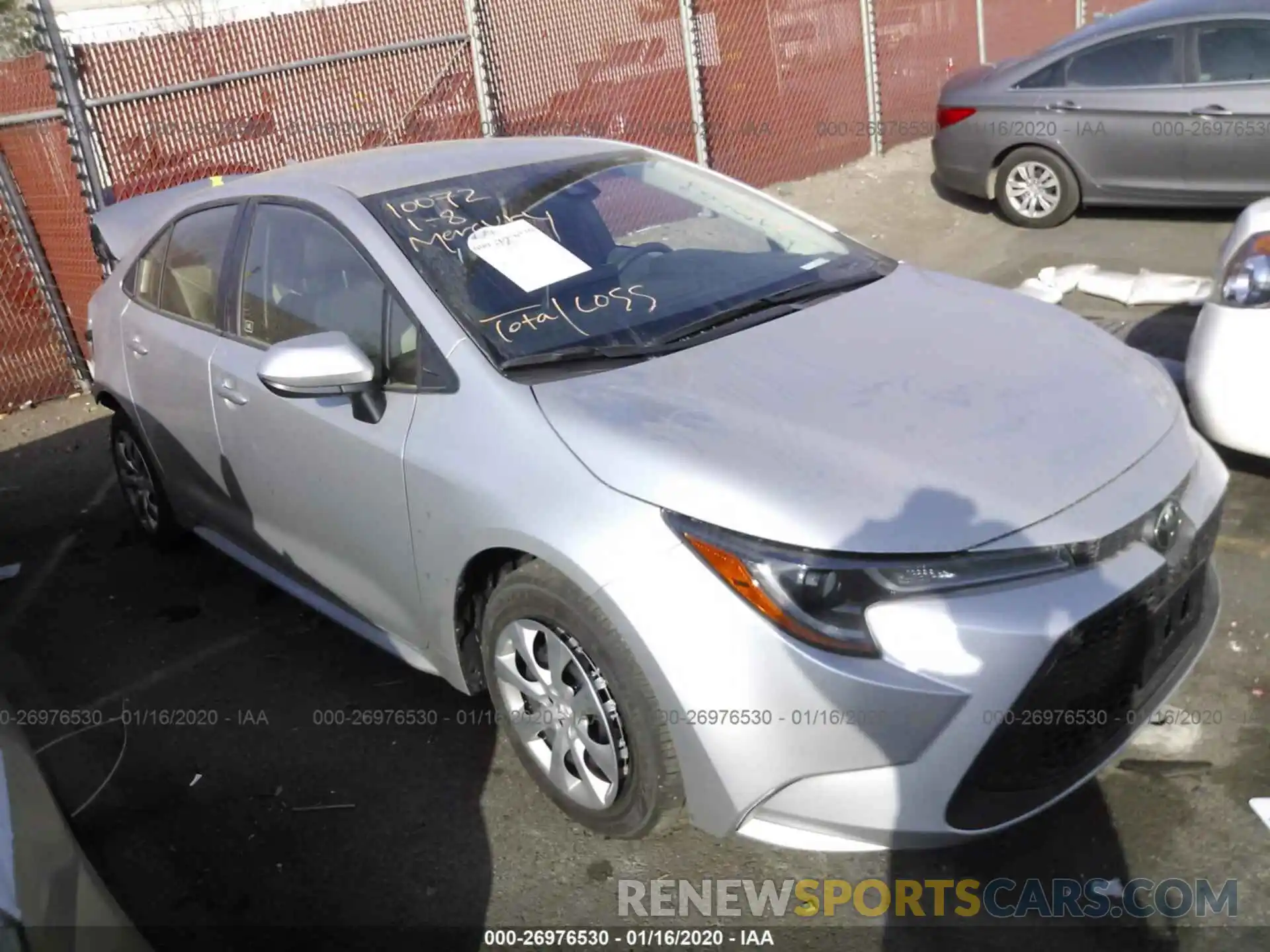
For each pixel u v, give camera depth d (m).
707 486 2.58
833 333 3.25
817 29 10.38
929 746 2.44
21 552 5.37
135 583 4.90
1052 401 2.88
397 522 3.24
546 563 2.82
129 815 3.38
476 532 2.92
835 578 2.44
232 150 7.36
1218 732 3.19
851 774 2.49
